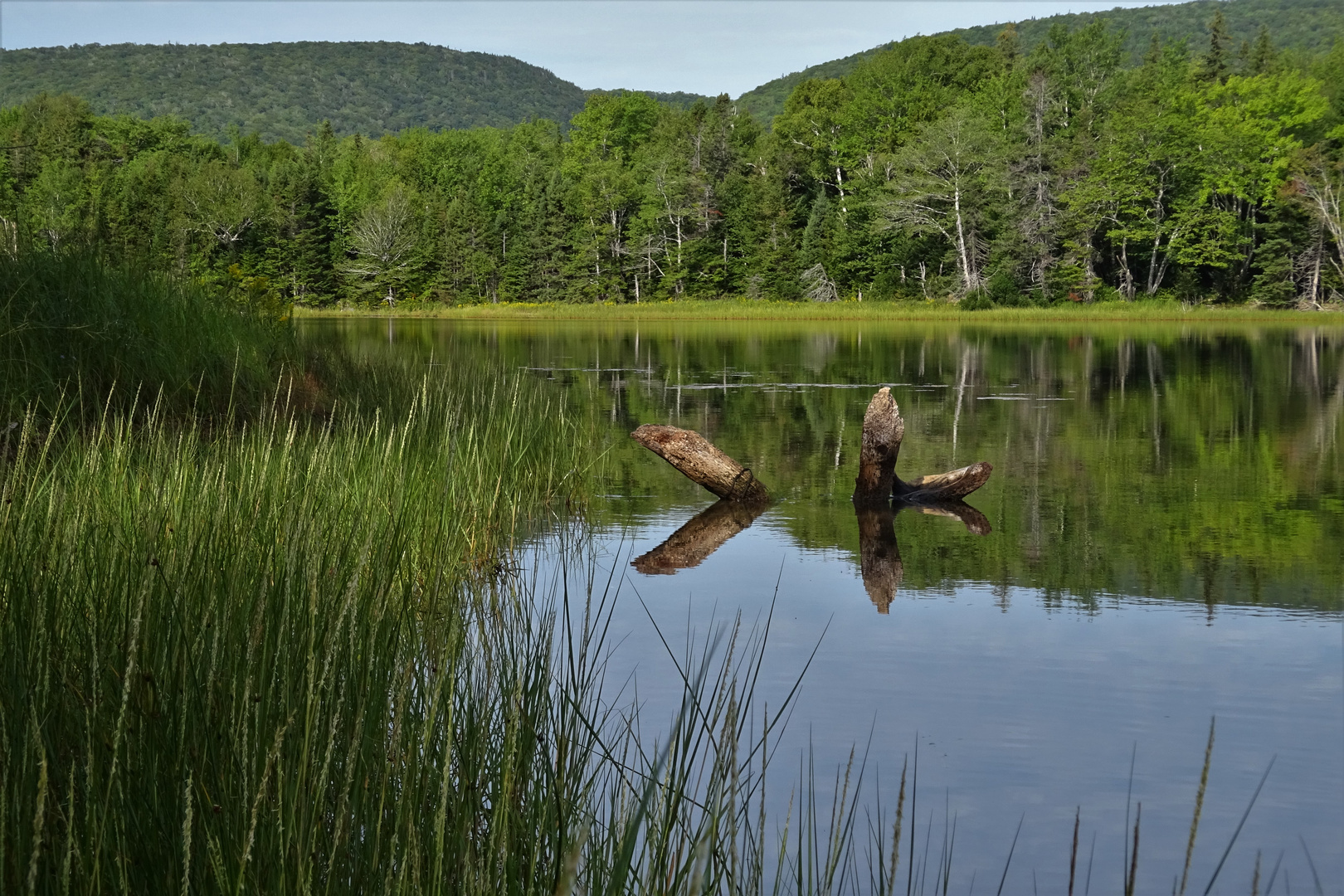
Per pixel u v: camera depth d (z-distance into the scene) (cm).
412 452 755
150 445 609
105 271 876
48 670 257
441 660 302
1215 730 393
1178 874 297
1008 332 3831
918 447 1112
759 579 606
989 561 653
